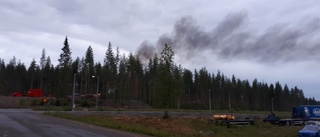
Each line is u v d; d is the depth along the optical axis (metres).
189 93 132.62
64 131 21.64
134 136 20.83
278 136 38.00
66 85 97.31
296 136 37.97
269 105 154.12
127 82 107.62
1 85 114.75
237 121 48.38
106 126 27.80
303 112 60.53
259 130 43.91
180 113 67.50
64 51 97.31
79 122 31.14
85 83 116.56
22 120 30.20
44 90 122.31
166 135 22.44
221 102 135.75
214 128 41.41
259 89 154.00
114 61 104.88
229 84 142.38
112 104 97.44
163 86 47.59
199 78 130.75
